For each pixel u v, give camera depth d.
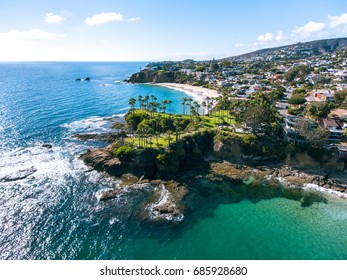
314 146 82.00
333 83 174.88
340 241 51.44
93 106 171.25
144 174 75.06
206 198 66.25
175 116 119.06
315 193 68.56
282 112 115.81
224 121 106.94
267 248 49.47
